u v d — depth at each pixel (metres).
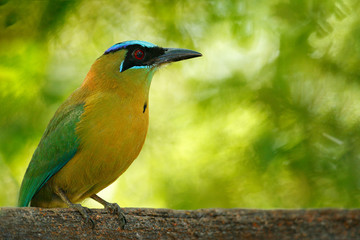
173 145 14.13
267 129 12.97
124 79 10.15
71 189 10.25
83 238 8.28
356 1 13.10
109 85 10.14
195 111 13.80
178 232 7.61
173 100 14.49
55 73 13.40
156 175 14.13
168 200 13.80
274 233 6.98
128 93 10.02
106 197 14.48
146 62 10.62
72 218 8.24
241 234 7.16
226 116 13.44
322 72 13.15
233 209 7.28
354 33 13.04
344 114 12.98
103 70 10.38
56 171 10.07
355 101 12.98
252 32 13.33
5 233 8.23
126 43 10.53
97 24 14.21
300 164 12.56
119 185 14.50
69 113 10.01
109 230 8.11
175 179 13.85
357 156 12.73
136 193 14.32
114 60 10.40
